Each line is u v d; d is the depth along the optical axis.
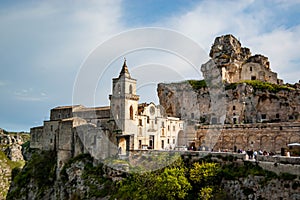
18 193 109.81
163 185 62.44
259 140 91.06
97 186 81.69
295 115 102.25
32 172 112.50
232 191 60.72
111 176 80.50
